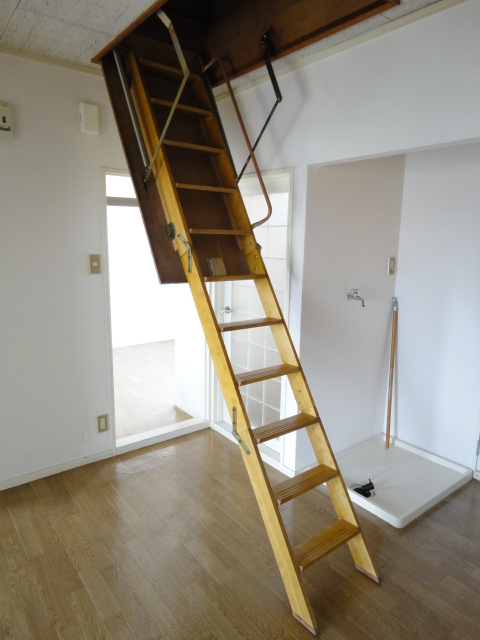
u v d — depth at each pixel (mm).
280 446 3283
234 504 2818
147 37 2541
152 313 7195
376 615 1998
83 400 3184
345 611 2016
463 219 3045
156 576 2205
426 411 3426
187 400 4266
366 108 2377
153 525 2596
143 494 2912
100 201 3039
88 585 2139
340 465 3291
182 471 3213
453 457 3299
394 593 2127
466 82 1972
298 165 2789
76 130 2867
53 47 2490
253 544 2451
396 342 3561
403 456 3439
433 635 1900
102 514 2689
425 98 2127
